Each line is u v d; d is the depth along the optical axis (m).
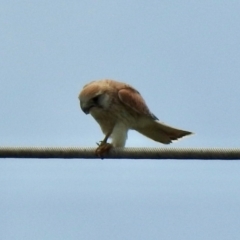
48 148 11.23
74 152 11.53
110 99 13.92
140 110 14.05
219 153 10.77
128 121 14.17
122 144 13.98
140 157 11.55
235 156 10.75
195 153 10.86
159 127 14.46
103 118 14.17
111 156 11.71
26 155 11.17
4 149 11.05
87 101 13.93
